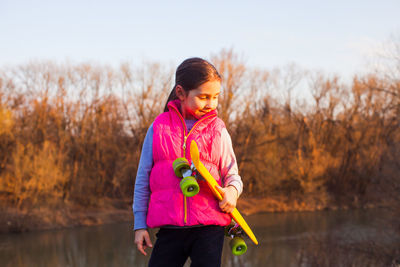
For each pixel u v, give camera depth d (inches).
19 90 1107.9
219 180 62.2
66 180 1041.5
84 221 991.0
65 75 1168.8
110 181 1206.3
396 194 561.6
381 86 757.3
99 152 1200.2
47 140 1061.8
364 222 815.1
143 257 675.4
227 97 1149.7
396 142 607.2
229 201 58.2
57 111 1156.5
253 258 622.8
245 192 1245.1
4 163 985.5
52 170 974.4
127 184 1210.6
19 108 1102.4
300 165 1216.2
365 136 1171.3
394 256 491.5
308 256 589.9
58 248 747.4
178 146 61.3
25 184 933.2
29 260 664.4
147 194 63.0
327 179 1256.8
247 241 749.9
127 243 778.2
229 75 1143.6
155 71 1237.1
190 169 57.3
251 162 1226.0
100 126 1213.7
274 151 1248.2
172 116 63.7
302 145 1314.0
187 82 62.1
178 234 59.6
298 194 1226.0
